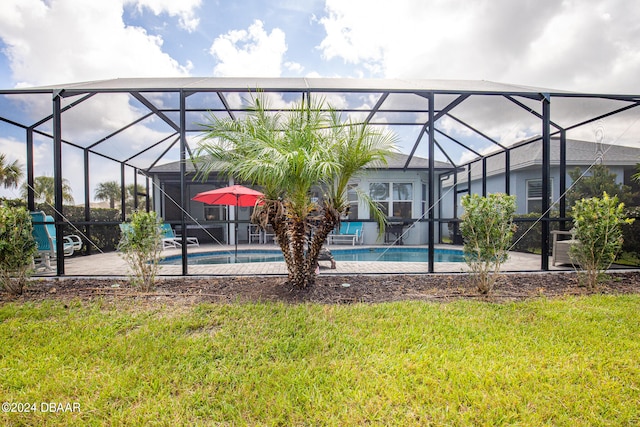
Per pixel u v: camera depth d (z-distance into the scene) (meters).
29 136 7.49
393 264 7.50
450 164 12.92
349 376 2.44
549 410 2.09
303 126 4.16
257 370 2.54
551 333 3.20
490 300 4.34
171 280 5.40
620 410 2.08
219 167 4.31
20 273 4.62
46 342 3.01
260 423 1.99
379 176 13.08
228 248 11.37
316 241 4.66
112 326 3.37
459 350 2.84
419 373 2.48
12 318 3.64
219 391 2.30
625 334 3.17
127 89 5.62
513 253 10.05
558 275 5.85
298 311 3.79
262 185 4.44
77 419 2.02
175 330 3.29
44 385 2.34
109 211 10.59
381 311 3.80
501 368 2.54
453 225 12.81
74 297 4.42
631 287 5.04
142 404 2.17
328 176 4.03
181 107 5.68
